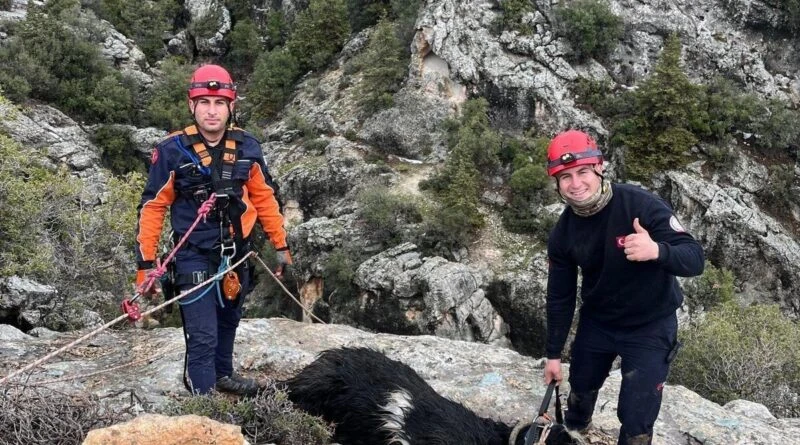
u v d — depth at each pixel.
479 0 41.75
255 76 50.34
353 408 4.18
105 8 52.44
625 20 41.62
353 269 33.66
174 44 54.66
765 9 42.38
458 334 30.55
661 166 36.81
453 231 34.16
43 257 12.60
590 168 3.60
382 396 4.12
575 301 4.14
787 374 12.80
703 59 41.62
